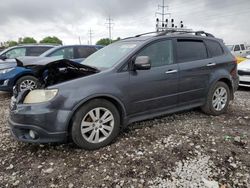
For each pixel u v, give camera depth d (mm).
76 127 3455
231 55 5438
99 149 3648
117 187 2770
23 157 3469
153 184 2809
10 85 7367
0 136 4227
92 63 4332
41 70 3762
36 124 3289
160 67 4234
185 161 3271
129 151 3564
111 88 3666
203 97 4922
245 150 3543
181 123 4656
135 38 4641
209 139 3928
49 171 3100
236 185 2754
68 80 3529
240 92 8172
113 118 3754
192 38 4840
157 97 4203
